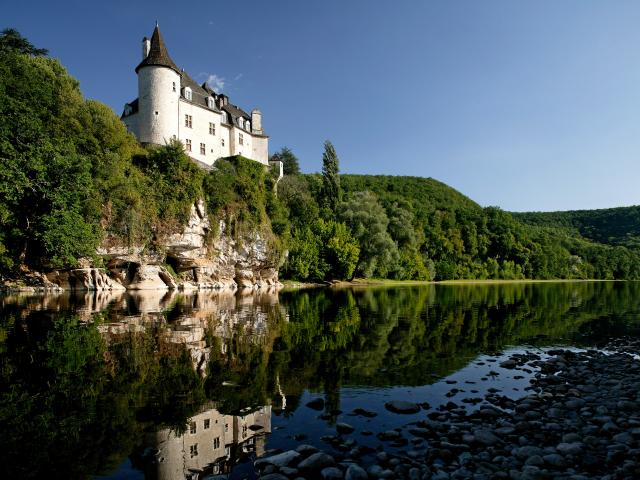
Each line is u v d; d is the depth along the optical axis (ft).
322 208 261.65
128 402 26.81
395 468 19.10
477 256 373.40
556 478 18.47
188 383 31.14
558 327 69.46
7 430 21.91
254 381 32.58
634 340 57.41
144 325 56.39
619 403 29.04
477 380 35.29
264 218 179.42
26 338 44.93
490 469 19.40
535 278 378.32
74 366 34.35
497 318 80.23
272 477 17.62
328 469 18.52
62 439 21.02
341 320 70.59
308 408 27.22
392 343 50.70
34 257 111.24
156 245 132.77
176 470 18.28
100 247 118.42
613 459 20.42
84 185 111.55
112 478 17.31
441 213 390.42
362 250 236.22
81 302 86.12
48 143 105.91
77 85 145.38
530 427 24.89
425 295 144.25
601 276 407.03
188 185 141.79
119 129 134.62
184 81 180.75
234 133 200.23
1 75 108.58
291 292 146.30
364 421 25.25
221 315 71.00
